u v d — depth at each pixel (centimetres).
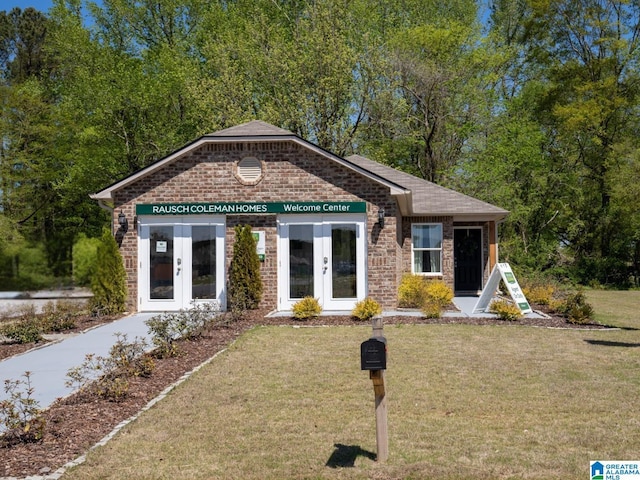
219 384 972
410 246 2333
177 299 1880
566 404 851
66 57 3569
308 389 941
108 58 3478
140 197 1880
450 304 2020
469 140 3616
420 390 930
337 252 1878
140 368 1041
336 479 599
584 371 1053
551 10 3981
